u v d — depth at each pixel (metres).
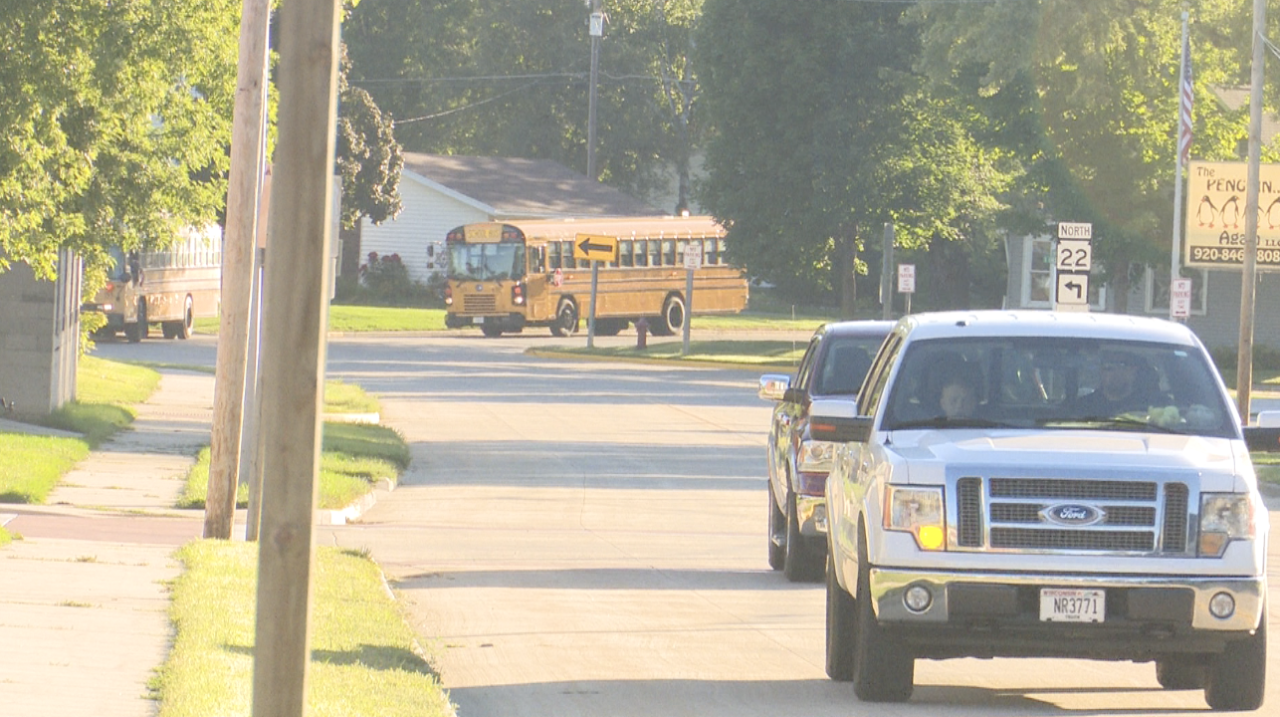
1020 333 40.09
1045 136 186.75
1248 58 180.75
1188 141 160.12
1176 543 34.94
